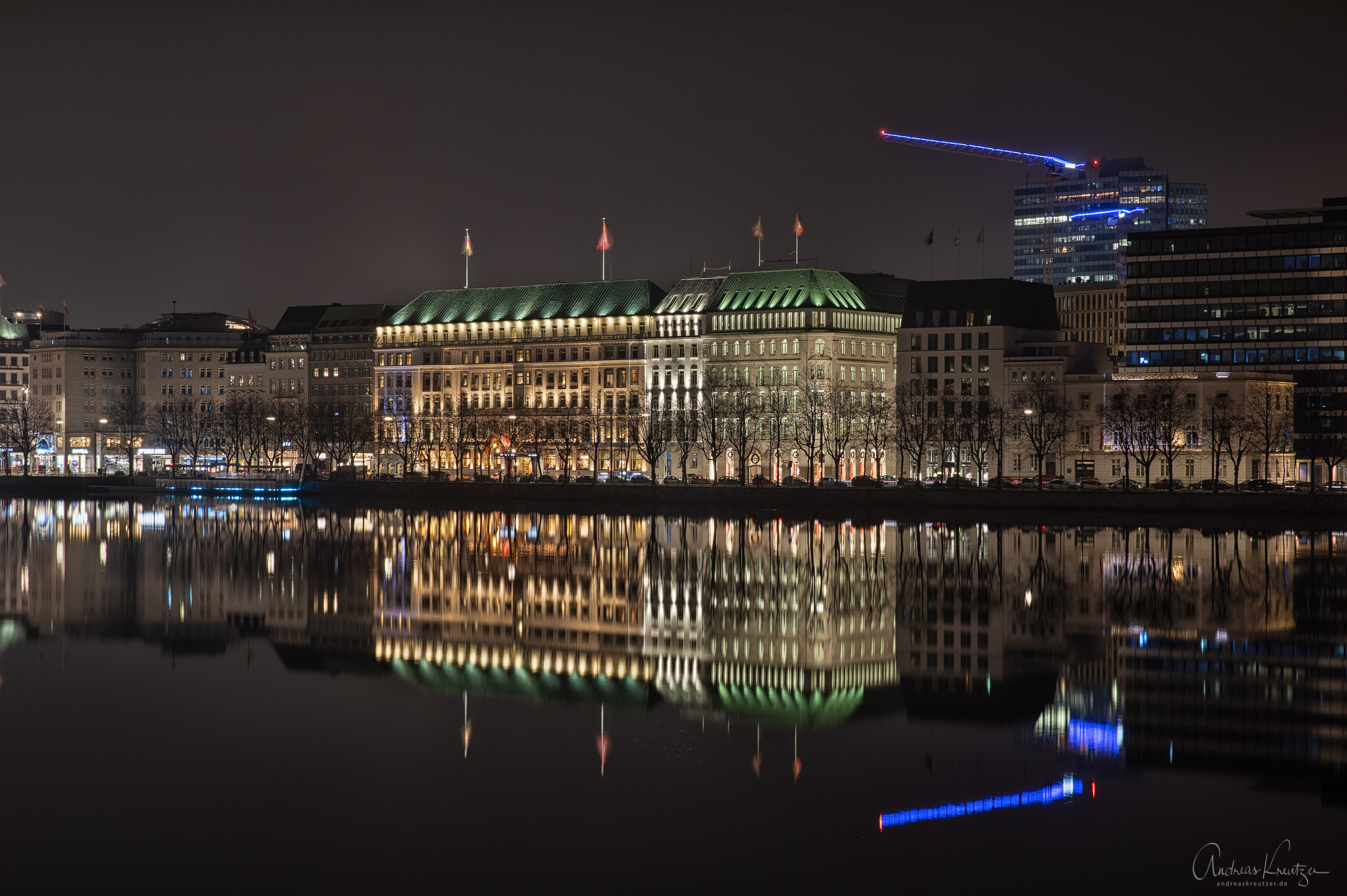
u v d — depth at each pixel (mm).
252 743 68375
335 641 95562
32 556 149000
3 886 51344
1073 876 52031
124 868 52969
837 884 51438
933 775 63188
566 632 98812
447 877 52156
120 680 82688
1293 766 64125
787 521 191500
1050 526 179250
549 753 66750
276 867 53031
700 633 97562
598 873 52438
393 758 65875
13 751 67125
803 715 73875
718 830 56500
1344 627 97500
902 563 136000
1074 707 74812
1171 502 185125
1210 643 92250
